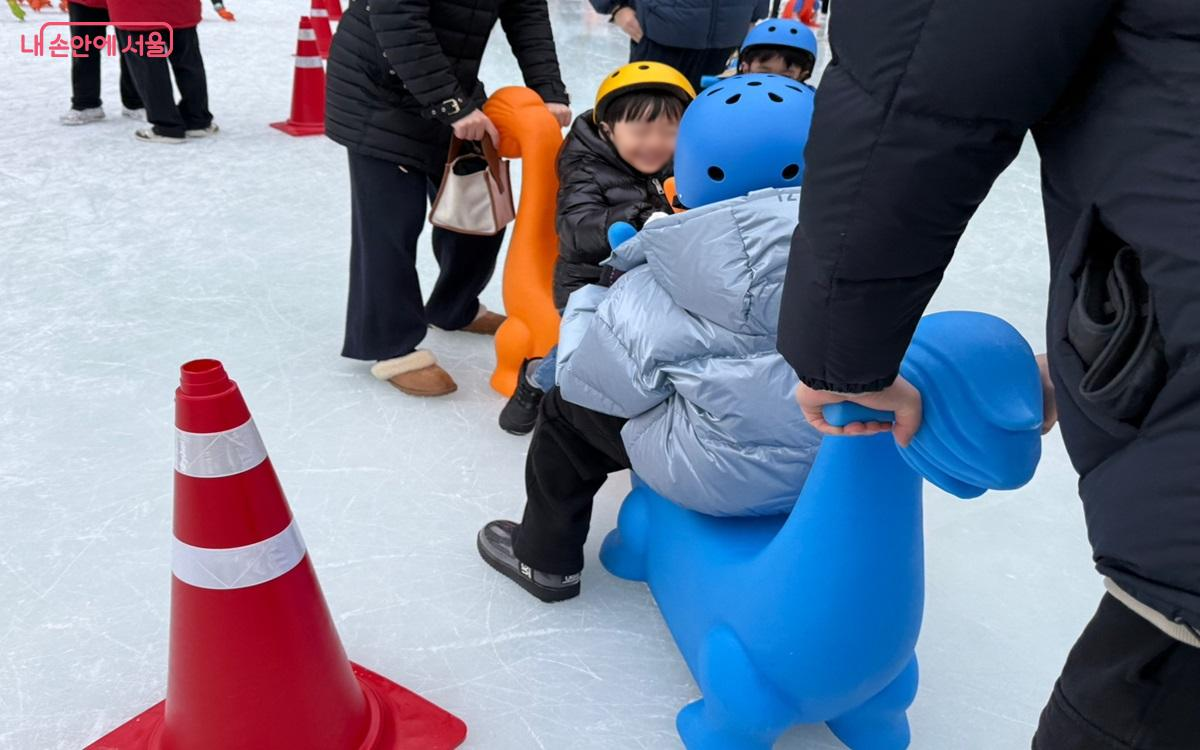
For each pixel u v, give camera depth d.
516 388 2.26
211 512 1.20
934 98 0.67
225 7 9.07
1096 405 0.70
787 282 0.81
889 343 0.78
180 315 2.81
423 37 2.03
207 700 1.28
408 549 1.86
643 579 1.80
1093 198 0.68
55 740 1.41
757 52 2.70
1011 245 3.69
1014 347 0.95
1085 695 0.80
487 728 1.46
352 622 1.67
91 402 2.32
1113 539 0.70
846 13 0.70
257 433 1.23
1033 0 0.63
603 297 1.58
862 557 1.18
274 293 2.99
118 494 1.98
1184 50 0.61
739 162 1.34
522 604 1.73
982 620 1.75
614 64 6.73
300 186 4.02
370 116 2.17
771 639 1.27
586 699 1.53
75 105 4.88
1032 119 0.68
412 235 2.33
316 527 1.91
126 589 1.72
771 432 1.32
